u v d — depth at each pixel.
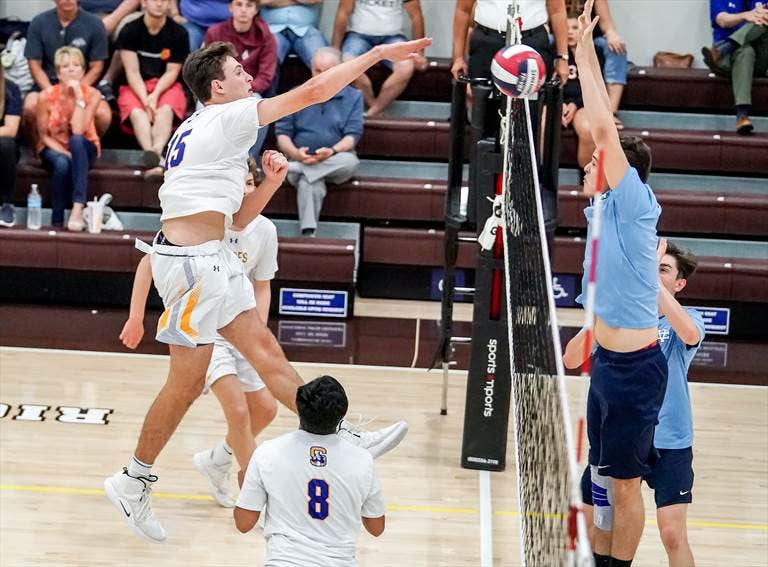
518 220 8.34
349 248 13.51
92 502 8.64
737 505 9.12
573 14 14.61
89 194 14.33
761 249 14.33
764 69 15.05
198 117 7.16
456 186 10.12
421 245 14.07
